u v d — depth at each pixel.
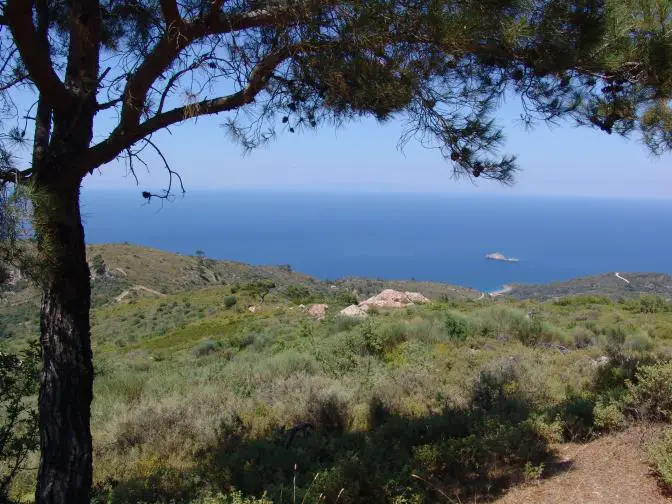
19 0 3.00
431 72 3.84
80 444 3.81
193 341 29.17
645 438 4.16
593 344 14.14
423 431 5.52
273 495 3.98
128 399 10.16
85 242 3.95
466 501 3.79
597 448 4.39
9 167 3.29
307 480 4.52
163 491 4.90
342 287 98.12
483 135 3.84
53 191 3.56
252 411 7.73
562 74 3.86
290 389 8.85
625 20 3.71
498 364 9.34
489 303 27.61
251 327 27.72
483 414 5.65
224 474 4.98
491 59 3.82
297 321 26.73
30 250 3.08
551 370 9.24
